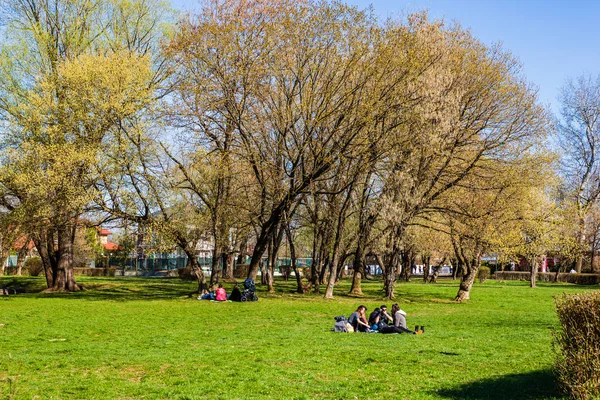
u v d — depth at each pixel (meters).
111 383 12.11
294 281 63.06
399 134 34.16
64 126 33.66
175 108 33.94
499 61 35.22
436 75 32.72
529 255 42.75
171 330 21.36
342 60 33.28
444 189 34.91
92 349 16.55
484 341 18.47
